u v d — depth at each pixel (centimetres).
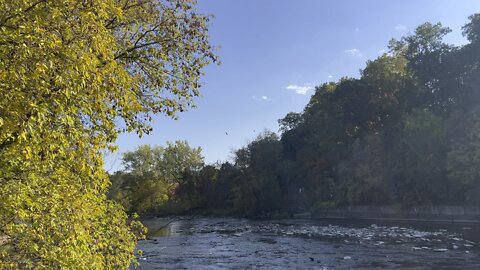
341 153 8544
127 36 1244
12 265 761
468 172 5556
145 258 3225
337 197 8056
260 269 2712
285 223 6856
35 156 699
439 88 7069
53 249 791
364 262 2727
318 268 2628
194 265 2909
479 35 6309
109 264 1110
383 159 7269
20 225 774
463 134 5900
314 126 9612
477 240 3541
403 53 8375
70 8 641
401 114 7356
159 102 1216
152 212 10556
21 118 582
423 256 2817
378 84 8119
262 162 9800
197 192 10800
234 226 6575
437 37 7288
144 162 9781
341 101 8612
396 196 6838
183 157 11025
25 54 591
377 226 5512
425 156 6312
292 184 9600
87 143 758
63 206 823
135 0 1214
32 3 631
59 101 638
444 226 5141
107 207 1176
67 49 619
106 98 744
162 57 1266
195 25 1307
